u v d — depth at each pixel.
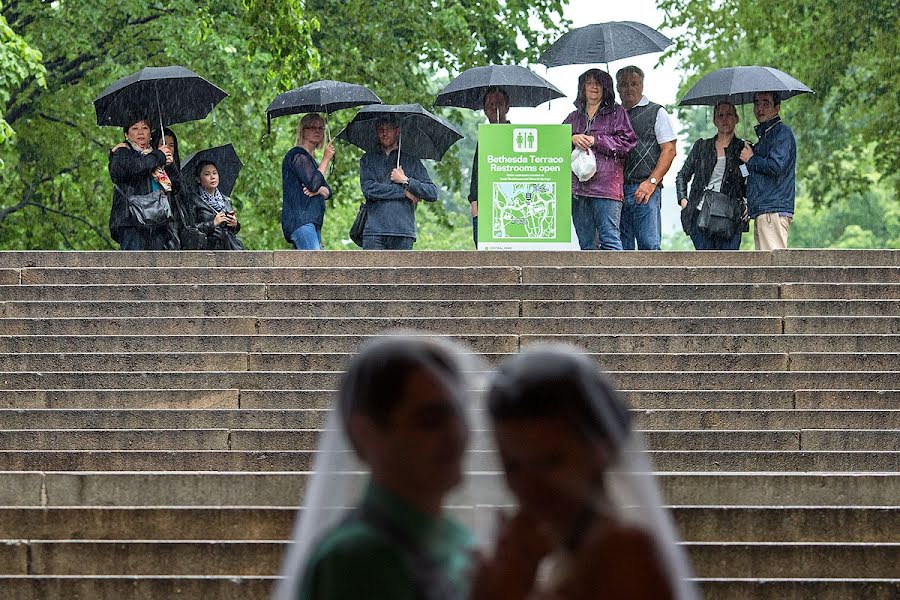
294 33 30.52
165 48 37.72
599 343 16.48
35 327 16.95
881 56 41.38
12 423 14.68
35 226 42.72
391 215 20.88
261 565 11.00
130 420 14.73
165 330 17.02
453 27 39.84
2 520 11.63
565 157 19.48
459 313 17.36
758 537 11.33
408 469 2.87
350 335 16.69
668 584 2.75
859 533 11.33
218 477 12.27
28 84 39.28
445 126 22.06
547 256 18.92
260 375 15.68
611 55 22.98
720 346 16.47
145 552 11.03
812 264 18.64
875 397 15.05
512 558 2.78
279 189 40.12
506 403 2.84
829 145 47.44
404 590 2.80
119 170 19.33
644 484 2.83
